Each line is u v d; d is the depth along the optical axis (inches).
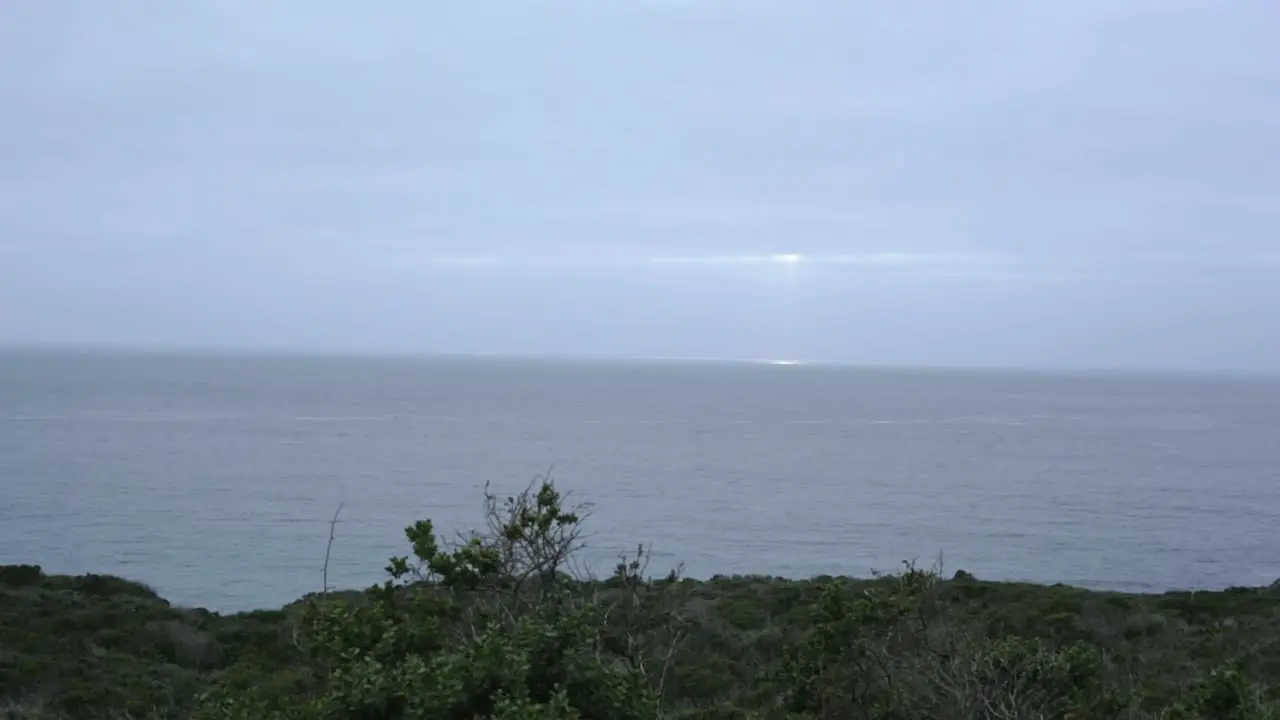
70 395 6855.3
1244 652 571.8
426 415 5634.8
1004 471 3425.2
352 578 1461.6
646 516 2156.7
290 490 2507.4
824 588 388.5
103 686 497.4
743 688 481.7
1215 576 1691.7
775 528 2068.2
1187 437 5201.8
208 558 1625.2
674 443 4220.0
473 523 1820.9
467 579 302.7
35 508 2212.1
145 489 2534.5
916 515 2340.1
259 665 549.0
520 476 2864.2
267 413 5541.3
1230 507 2632.9
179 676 533.0
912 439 4717.0
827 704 357.4
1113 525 2267.5
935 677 340.8
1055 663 359.6
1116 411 7652.6
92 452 3467.0
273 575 1485.0
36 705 470.9
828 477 3112.7
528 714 221.1
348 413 5669.3
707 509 2319.1
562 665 252.7
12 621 631.2
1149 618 690.8
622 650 329.1
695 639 566.6
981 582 880.9
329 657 289.3
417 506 2198.6
